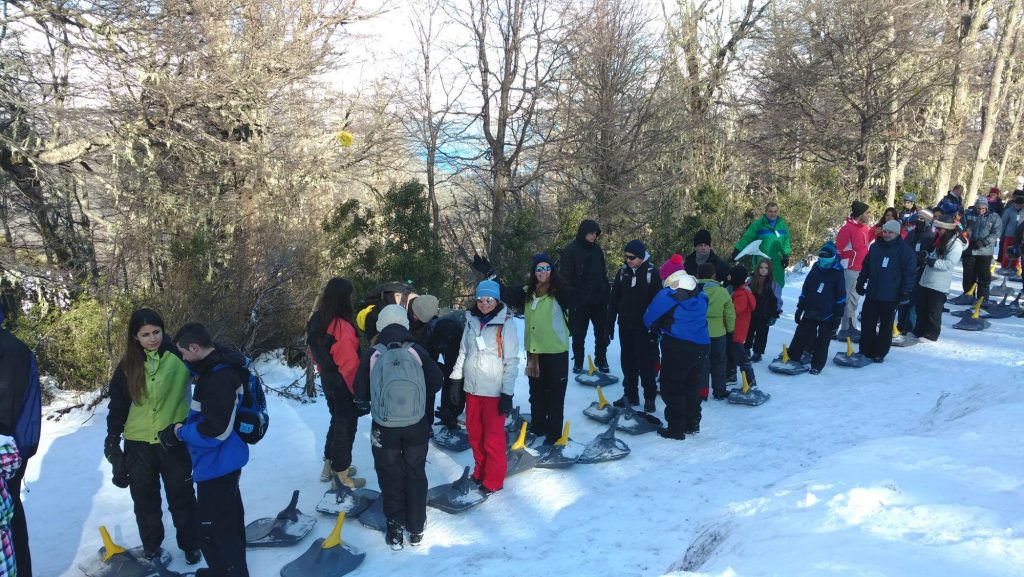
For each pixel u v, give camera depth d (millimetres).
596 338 8258
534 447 5984
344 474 5215
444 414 6348
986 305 11141
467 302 13203
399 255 9570
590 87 18750
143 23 10922
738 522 3754
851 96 22594
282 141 14148
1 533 3070
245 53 12414
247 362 3859
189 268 9195
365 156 17547
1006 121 32719
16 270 9633
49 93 10805
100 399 7234
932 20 22016
